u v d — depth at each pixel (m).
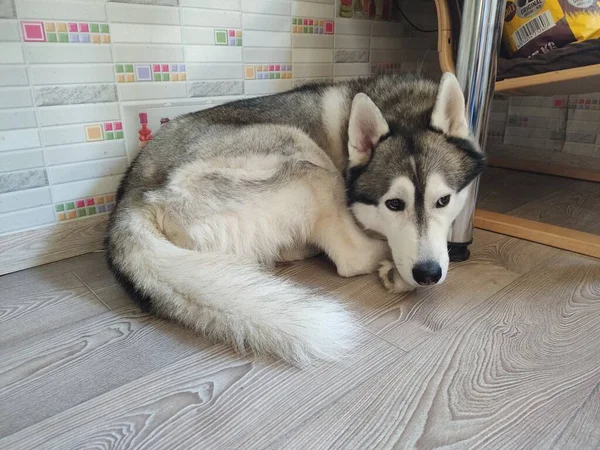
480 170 1.48
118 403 0.99
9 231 1.63
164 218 1.49
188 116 1.73
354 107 1.39
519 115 3.08
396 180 1.35
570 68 1.74
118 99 1.76
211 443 0.87
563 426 0.90
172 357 1.16
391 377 1.06
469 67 1.57
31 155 1.61
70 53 1.60
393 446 0.86
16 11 1.45
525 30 1.97
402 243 1.35
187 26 1.88
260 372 1.09
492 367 1.09
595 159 2.79
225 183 1.50
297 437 0.88
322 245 1.61
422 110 1.54
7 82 1.49
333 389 1.02
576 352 1.15
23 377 1.08
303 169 1.54
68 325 1.31
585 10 1.82
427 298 1.43
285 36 2.25
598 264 1.67
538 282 1.53
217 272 1.31
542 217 2.15
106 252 1.52
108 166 1.81
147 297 1.29
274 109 1.76
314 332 1.13
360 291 1.48
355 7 2.52
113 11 1.66
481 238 1.94
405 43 2.88
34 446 0.87
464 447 0.85
